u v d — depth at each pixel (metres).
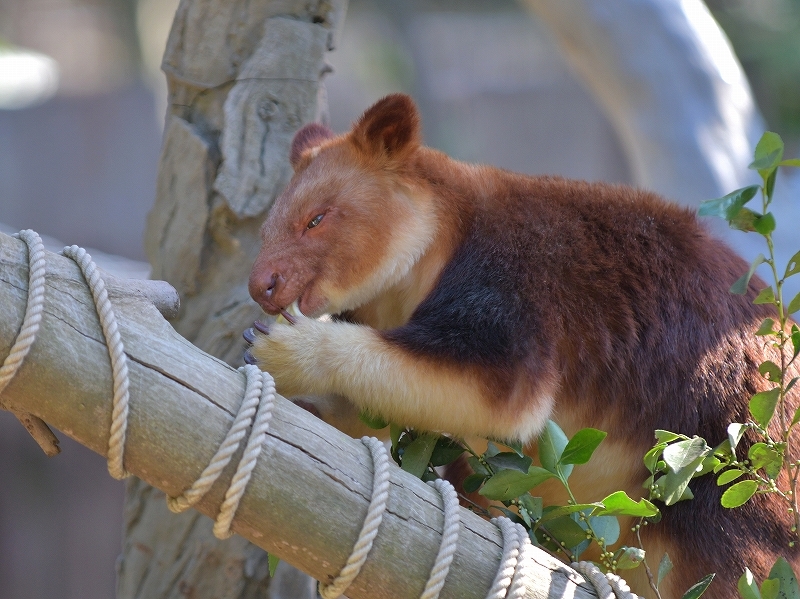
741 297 7.23
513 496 5.81
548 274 6.92
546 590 5.34
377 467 5.21
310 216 7.42
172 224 8.61
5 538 23.72
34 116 32.06
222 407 5.01
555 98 39.06
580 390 6.95
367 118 7.54
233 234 8.39
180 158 8.55
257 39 8.48
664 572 5.87
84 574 24.14
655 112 14.21
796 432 6.96
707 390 6.90
